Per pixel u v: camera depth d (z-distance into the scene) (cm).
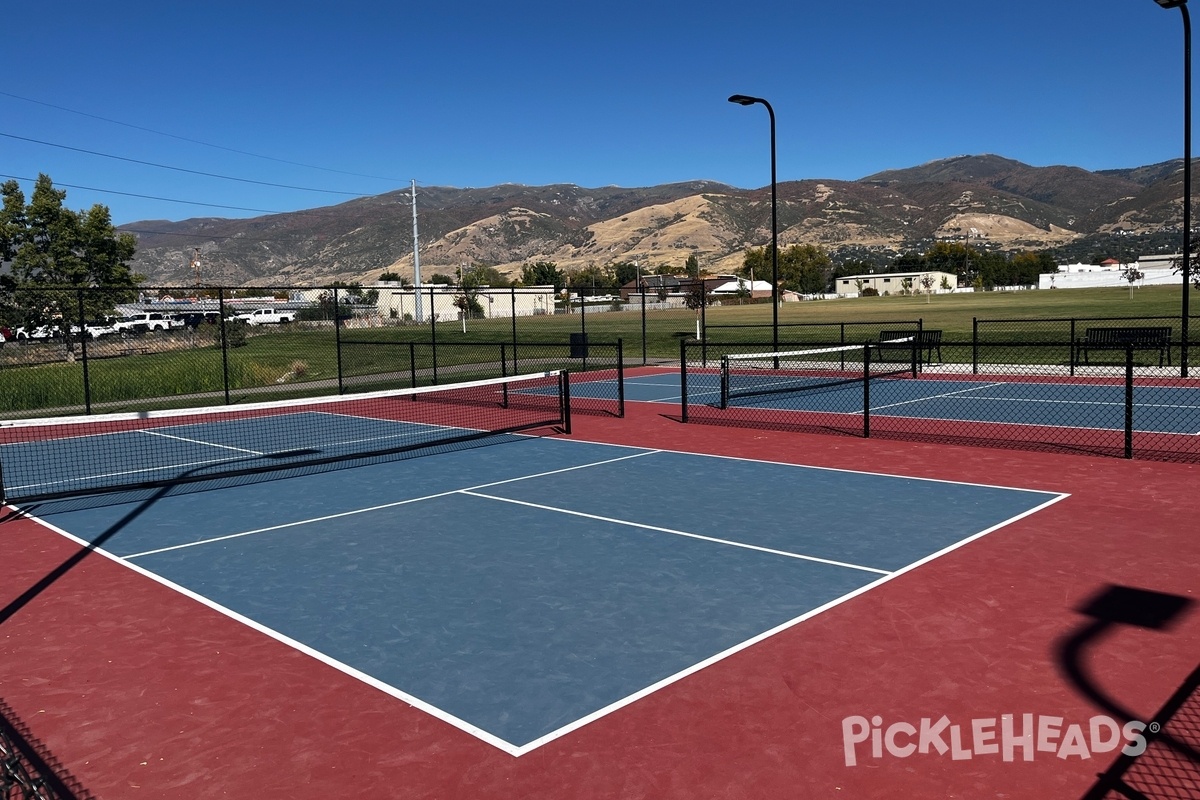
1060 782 404
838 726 460
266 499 1077
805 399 1969
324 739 462
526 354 3562
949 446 1308
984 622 597
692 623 611
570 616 632
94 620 659
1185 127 2002
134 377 2436
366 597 690
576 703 494
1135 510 895
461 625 621
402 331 4862
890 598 650
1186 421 1488
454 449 1424
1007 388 2067
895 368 2623
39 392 2231
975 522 863
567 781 413
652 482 1105
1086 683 502
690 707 486
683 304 8956
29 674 561
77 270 3566
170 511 1027
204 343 3616
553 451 1371
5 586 752
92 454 1508
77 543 895
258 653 583
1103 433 1380
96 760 447
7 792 357
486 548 820
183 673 555
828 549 783
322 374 2866
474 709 491
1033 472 1101
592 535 855
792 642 572
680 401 2009
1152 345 2089
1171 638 563
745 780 410
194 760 445
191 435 1703
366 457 1373
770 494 1016
